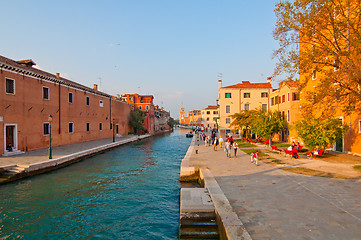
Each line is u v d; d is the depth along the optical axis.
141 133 66.31
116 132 49.03
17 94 20.84
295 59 12.52
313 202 7.65
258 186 9.70
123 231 8.42
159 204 11.07
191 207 7.59
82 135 33.78
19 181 14.55
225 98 40.84
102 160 23.20
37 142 23.73
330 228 5.81
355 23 11.77
